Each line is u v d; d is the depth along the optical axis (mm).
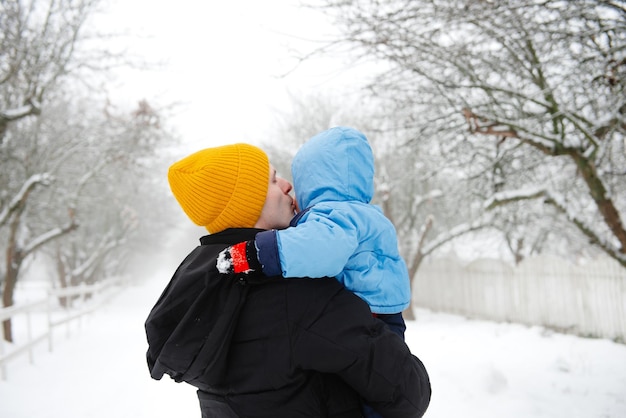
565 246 17125
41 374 7055
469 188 8625
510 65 5875
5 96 10398
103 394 6238
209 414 1343
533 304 12242
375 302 1430
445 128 6293
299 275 1254
